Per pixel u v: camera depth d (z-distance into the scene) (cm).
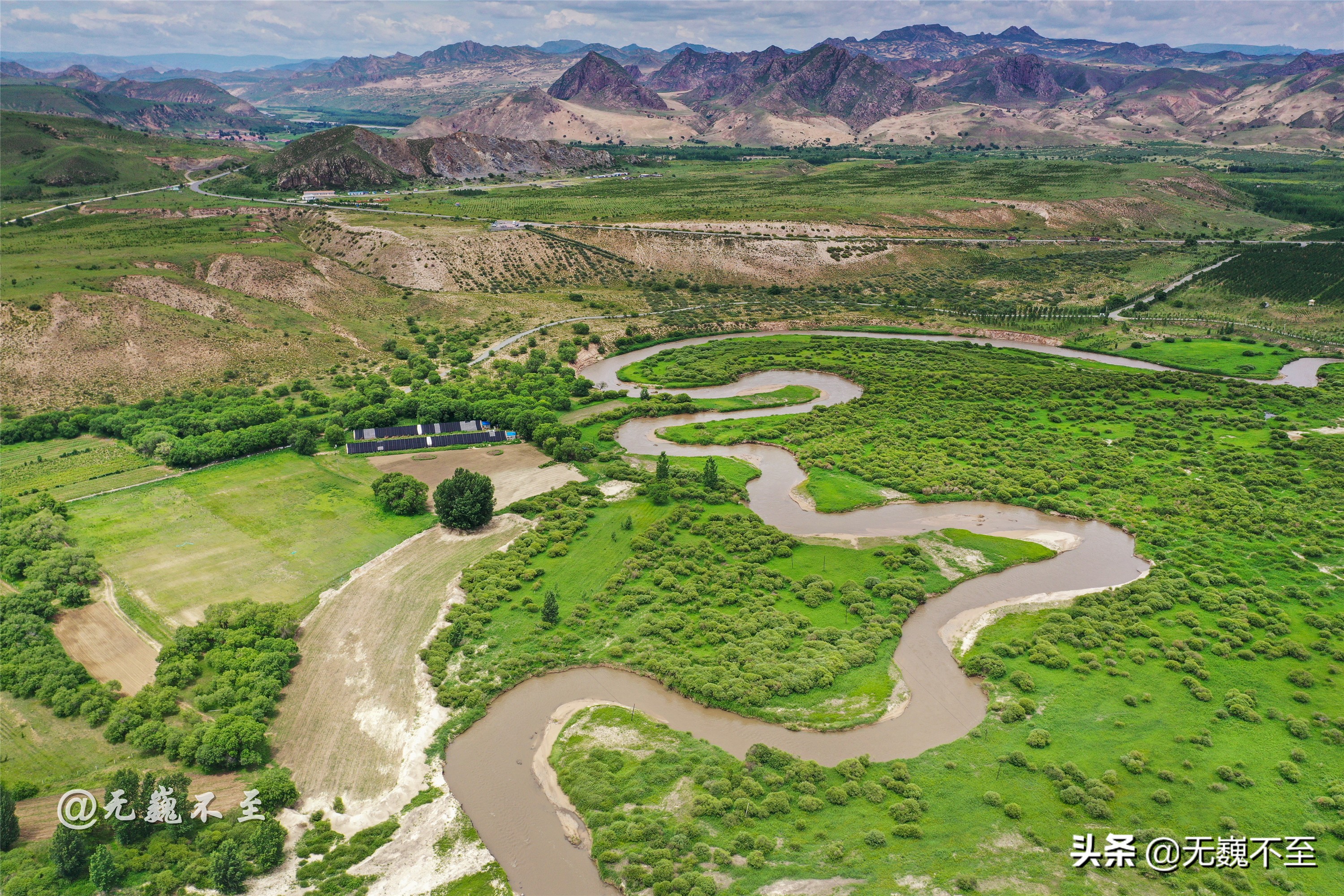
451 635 11231
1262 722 9750
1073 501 15488
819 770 8912
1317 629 11512
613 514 14862
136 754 9156
